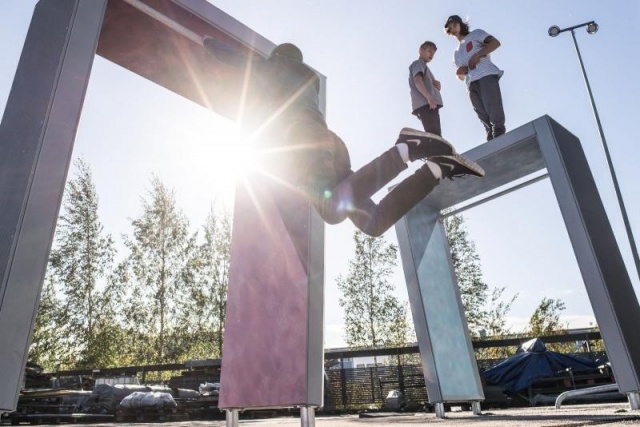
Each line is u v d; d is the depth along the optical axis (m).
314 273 2.87
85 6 2.32
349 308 18.84
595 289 4.01
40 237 1.96
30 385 10.80
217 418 9.60
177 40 3.00
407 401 9.93
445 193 5.32
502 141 4.63
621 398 8.30
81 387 11.65
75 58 2.23
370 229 1.57
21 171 2.02
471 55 5.60
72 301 18.53
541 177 4.70
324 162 1.55
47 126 2.07
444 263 5.59
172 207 20.52
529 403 9.02
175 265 19.98
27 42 2.36
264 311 3.01
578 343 12.64
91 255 19.06
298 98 1.78
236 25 3.16
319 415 10.12
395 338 18.50
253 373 2.94
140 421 8.81
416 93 5.69
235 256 3.28
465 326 5.42
